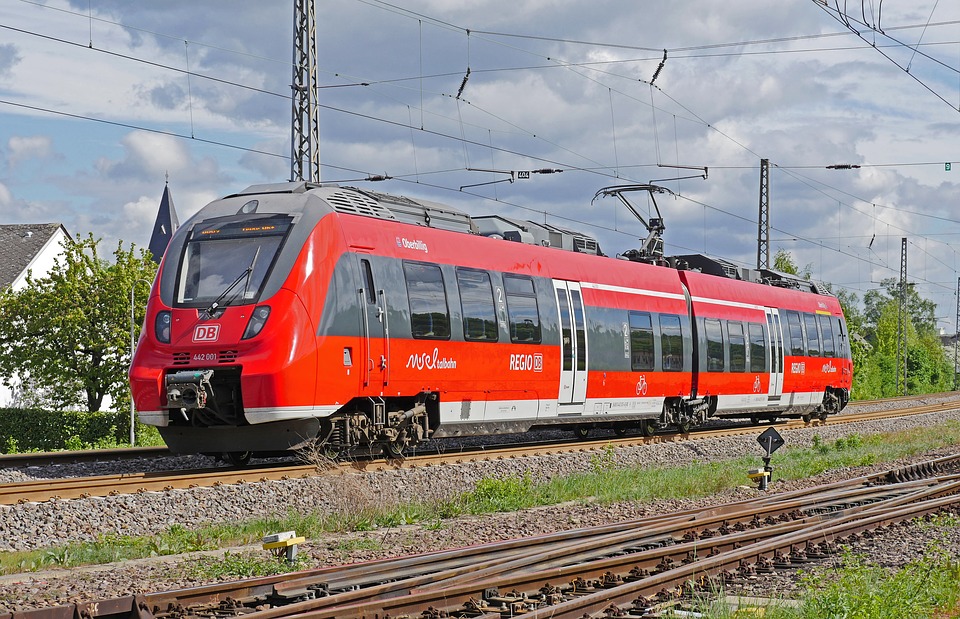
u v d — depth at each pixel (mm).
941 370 102875
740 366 28438
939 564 9914
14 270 53938
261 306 15523
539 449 20594
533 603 8148
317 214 16344
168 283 16234
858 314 109312
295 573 8531
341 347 16188
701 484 17469
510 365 19859
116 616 7055
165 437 16391
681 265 27656
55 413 37281
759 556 10359
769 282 32688
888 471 18891
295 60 24422
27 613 6684
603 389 22750
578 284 22219
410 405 18094
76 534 11688
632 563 9773
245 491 13812
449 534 12320
